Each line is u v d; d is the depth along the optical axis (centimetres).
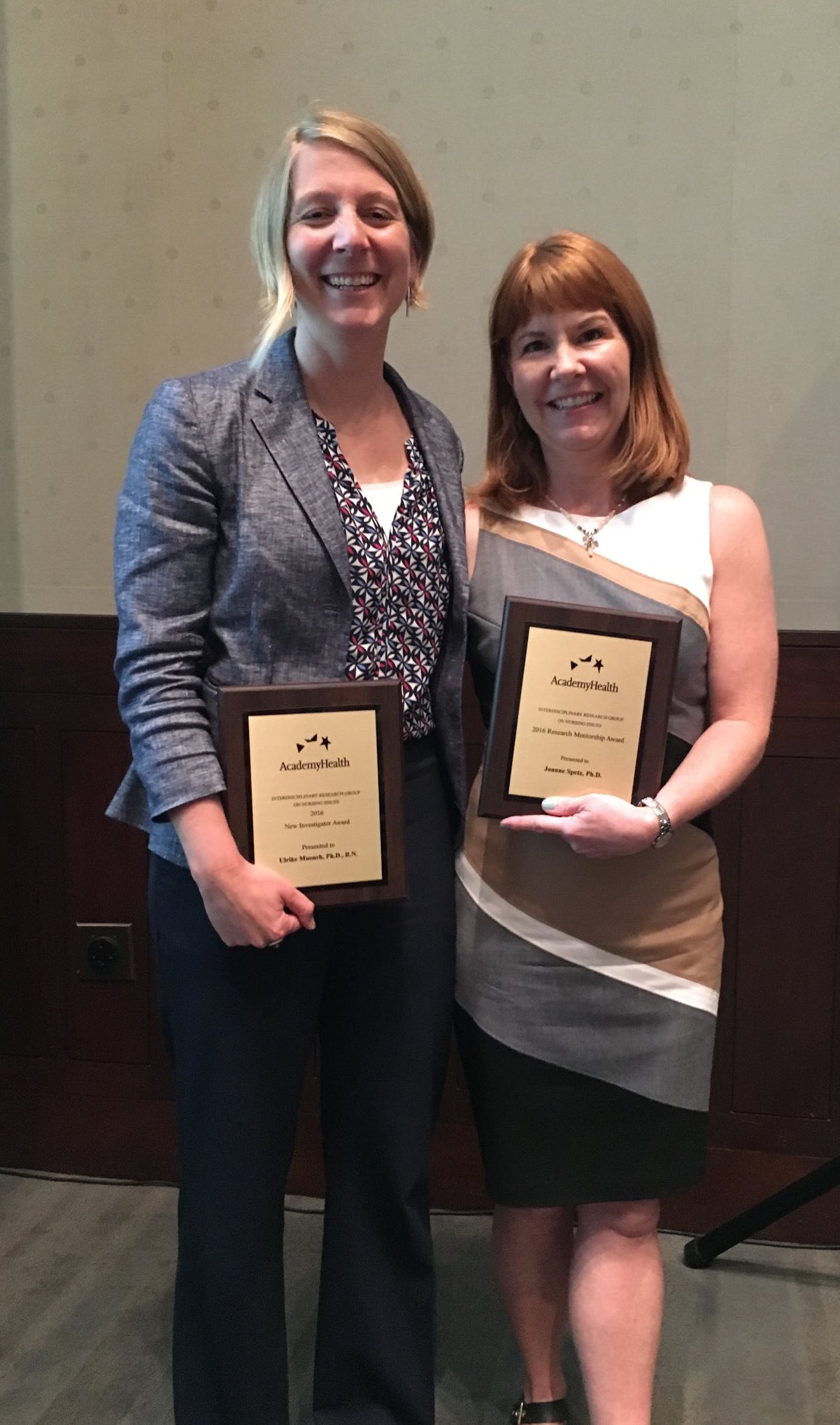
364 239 115
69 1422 149
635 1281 134
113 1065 205
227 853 113
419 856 130
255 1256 127
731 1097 188
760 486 177
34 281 192
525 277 126
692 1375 158
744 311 174
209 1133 125
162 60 183
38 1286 177
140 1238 190
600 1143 131
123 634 118
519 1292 143
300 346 126
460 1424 150
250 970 122
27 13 185
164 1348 163
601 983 129
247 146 183
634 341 130
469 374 183
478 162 177
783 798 181
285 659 121
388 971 130
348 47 177
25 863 203
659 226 174
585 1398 155
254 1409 130
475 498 140
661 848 129
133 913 201
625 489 133
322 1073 137
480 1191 197
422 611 126
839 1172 162
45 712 198
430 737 132
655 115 171
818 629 179
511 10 172
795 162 169
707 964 132
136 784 127
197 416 117
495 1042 133
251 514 117
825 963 183
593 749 123
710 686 131
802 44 166
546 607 121
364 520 122
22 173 190
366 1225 135
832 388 173
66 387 194
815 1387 155
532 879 130
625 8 169
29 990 207
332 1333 137
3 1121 208
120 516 120
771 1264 183
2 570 202
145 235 188
